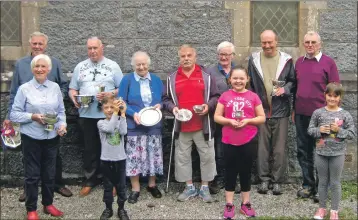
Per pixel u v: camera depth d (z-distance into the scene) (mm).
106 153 5082
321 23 6461
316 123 5234
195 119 5758
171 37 6445
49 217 5348
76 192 6191
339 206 5660
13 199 5984
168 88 5820
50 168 5254
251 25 6551
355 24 6477
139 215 5422
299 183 6488
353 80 6453
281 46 6555
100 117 5914
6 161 6457
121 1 6395
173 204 5758
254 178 6418
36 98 5047
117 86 5980
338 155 5094
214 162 5855
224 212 5309
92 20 6406
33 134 5043
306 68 5715
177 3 6406
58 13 6391
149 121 5566
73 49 6426
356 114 6516
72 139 6453
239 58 6480
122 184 5168
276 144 5977
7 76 6434
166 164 6473
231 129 5223
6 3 6484
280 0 6520
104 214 5234
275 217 5312
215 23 6430
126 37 6438
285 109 5941
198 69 5816
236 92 5262
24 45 6434
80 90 5934
